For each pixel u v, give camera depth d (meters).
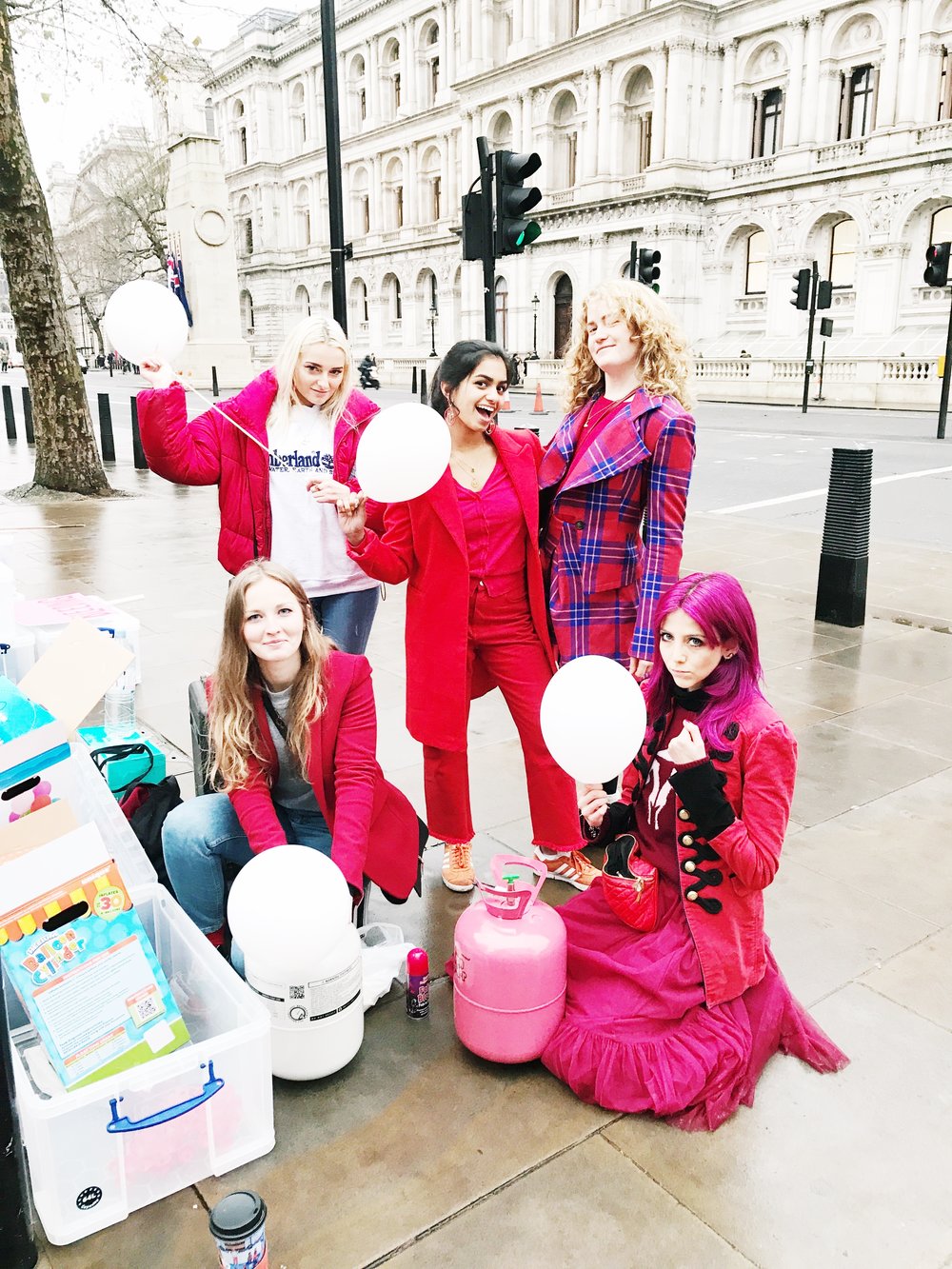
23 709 2.39
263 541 3.51
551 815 3.17
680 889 2.36
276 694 2.64
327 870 2.14
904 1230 1.94
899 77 30.33
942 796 3.91
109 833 2.71
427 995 2.65
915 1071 2.39
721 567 7.93
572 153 42.38
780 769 2.24
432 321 46.12
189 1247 1.92
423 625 3.03
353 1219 1.97
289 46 59.47
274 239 64.69
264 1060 2.08
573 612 3.19
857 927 3.00
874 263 31.08
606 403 3.13
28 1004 2.05
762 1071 2.38
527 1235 1.93
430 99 51.75
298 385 3.36
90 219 61.22
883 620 6.46
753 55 34.75
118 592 7.18
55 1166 1.89
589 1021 2.35
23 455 16.39
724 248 36.22
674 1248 1.90
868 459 6.10
